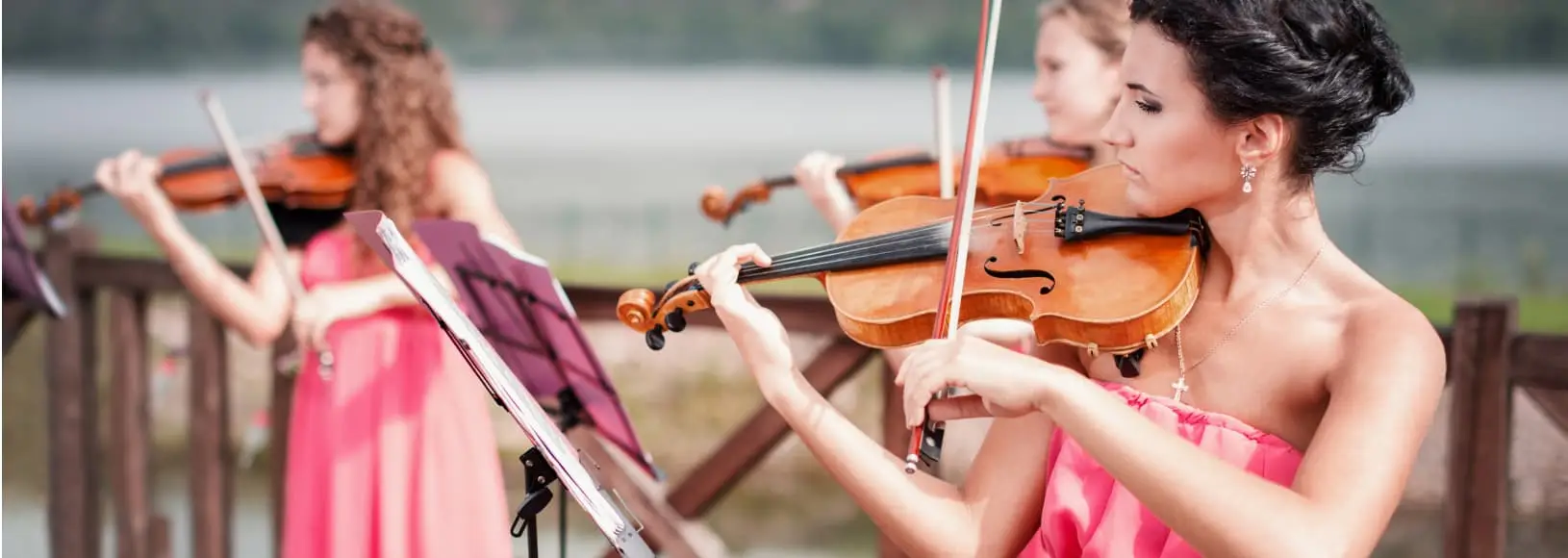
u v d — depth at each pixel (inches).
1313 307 51.3
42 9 843.4
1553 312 462.3
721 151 687.7
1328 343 50.4
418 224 85.9
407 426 111.7
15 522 194.5
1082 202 59.7
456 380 113.2
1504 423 94.0
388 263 58.8
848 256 62.1
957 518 57.0
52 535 142.0
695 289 61.9
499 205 570.3
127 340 138.7
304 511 113.0
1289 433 51.6
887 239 62.4
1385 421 46.9
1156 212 53.0
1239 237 52.5
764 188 117.5
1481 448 94.7
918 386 51.3
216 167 131.6
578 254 504.7
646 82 872.9
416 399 112.0
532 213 561.3
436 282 56.0
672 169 645.3
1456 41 770.2
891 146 693.3
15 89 836.6
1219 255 54.5
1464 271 494.3
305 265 119.3
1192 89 49.7
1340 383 49.2
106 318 299.0
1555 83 755.4
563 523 80.2
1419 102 731.4
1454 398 95.5
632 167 650.2
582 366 86.9
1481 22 765.9
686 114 793.6
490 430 115.0
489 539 112.5
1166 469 46.8
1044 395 48.9
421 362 112.3
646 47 875.4
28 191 569.3
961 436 197.9
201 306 134.4
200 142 697.0
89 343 140.9
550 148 701.3
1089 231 57.7
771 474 256.4
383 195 114.7
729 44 877.8
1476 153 637.3
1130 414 48.3
